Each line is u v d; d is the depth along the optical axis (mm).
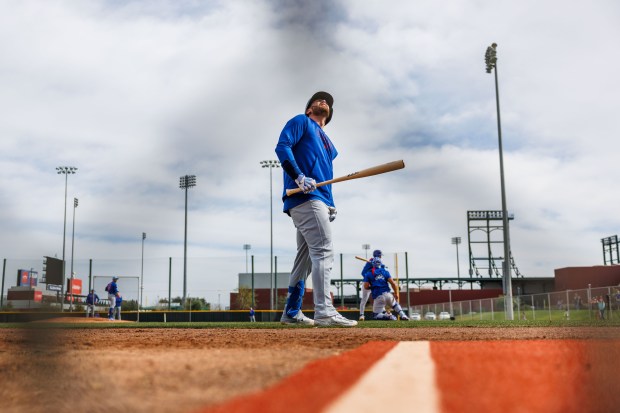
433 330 5277
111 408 1245
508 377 1561
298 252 7027
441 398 1250
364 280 13453
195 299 29531
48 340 2258
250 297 29484
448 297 50875
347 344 3070
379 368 1727
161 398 1342
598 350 2201
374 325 7258
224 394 1377
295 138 6340
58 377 1660
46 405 1318
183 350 2639
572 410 1201
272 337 3916
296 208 6453
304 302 34250
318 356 2252
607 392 1407
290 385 1431
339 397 1259
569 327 5922
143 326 7492
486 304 30625
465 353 2182
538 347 2439
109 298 21750
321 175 6520
